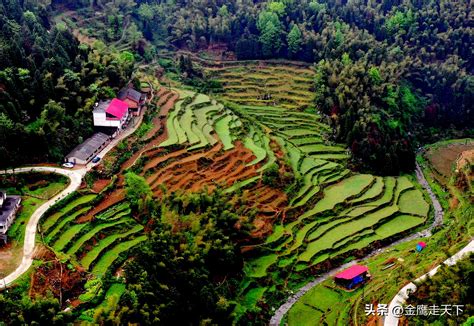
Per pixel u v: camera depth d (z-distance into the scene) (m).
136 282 59.19
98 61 96.38
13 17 100.44
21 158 73.31
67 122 80.88
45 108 78.25
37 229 62.44
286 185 91.12
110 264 63.34
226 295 68.81
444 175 108.94
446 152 120.94
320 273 76.88
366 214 90.31
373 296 64.69
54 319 50.94
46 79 81.75
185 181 82.44
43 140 73.88
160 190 78.62
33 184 70.88
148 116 96.25
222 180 86.06
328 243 81.69
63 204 68.31
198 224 70.88
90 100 85.62
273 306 70.69
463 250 64.44
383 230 86.94
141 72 121.06
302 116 119.31
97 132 85.12
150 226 70.06
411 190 101.38
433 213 94.00
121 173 79.12
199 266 66.44
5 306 50.72
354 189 96.81
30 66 83.75
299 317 68.06
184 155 88.06
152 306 57.12
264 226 81.88
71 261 60.50
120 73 98.00
